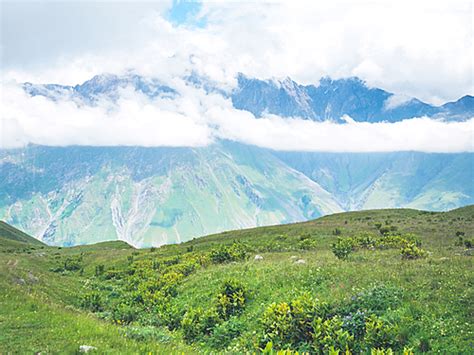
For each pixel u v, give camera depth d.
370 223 69.56
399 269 23.39
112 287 41.53
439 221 67.62
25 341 15.46
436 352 14.55
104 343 15.66
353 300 18.59
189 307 25.47
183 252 63.31
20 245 109.25
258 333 18.39
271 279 25.81
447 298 17.91
